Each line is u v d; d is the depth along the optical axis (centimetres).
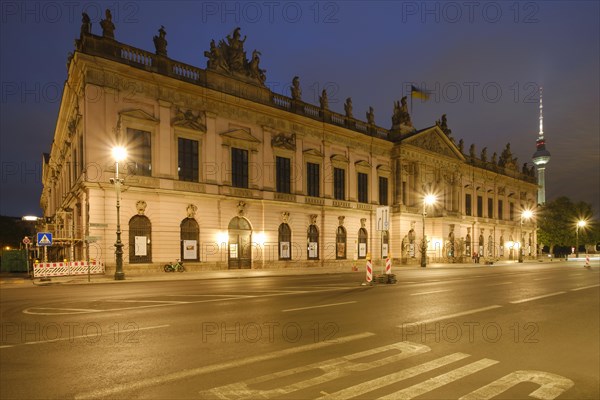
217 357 807
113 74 3164
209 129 3709
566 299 1791
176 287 2169
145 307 1413
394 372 736
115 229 3091
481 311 1427
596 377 729
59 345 887
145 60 3378
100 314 1265
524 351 900
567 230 9844
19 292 1909
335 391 636
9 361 768
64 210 4147
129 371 716
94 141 3045
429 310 1427
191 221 3559
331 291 1989
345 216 4900
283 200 4234
